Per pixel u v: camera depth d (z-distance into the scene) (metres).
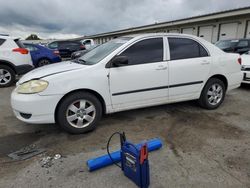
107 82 3.38
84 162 2.63
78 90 3.27
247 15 15.96
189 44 4.09
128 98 3.59
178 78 3.92
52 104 3.11
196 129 3.52
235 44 9.42
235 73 4.59
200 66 4.09
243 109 4.50
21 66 7.00
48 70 3.39
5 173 2.44
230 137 3.22
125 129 3.56
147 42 3.72
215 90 4.42
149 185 2.20
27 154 2.83
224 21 17.91
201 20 19.33
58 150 2.92
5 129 3.62
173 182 2.25
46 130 3.56
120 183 2.24
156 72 3.69
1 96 5.79
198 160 2.63
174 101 4.04
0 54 6.66
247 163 2.56
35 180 2.32
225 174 2.37
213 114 4.19
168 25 23.44
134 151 2.11
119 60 3.28
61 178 2.34
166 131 3.47
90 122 3.41
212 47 4.33
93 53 3.97
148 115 4.16
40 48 9.55
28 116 3.15
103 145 3.04
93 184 2.24
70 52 15.15
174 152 2.83
